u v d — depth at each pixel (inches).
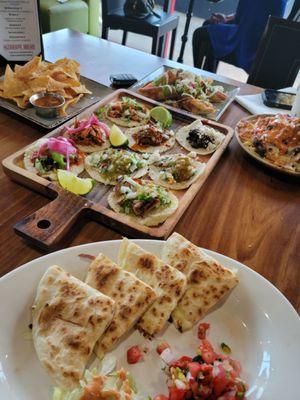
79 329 30.8
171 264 37.3
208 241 46.1
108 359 31.1
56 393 27.8
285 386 30.3
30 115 64.0
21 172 48.8
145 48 216.5
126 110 69.6
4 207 46.6
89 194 51.1
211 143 64.2
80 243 43.2
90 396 27.5
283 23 99.9
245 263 43.8
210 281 35.9
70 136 60.2
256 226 49.6
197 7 255.4
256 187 57.2
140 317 33.8
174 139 65.9
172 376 30.4
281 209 53.5
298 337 32.9
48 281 33.2
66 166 53.9
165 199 48.8
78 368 29.0
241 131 66.0
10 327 31.4
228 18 140.7
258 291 36.2
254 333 34.5
